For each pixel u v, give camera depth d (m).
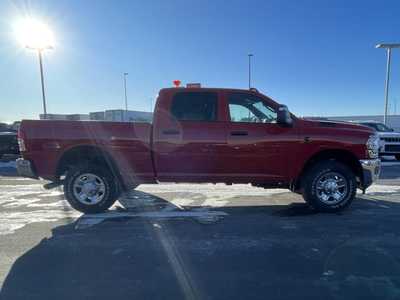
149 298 2.74
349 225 4.65
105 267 3.33
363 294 2.78
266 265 3.36
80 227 4.59
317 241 4.02
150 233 4.34
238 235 4.25
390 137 13.34
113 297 2.77
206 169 5.21
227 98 5.20
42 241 4.05
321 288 2.89
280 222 4.82
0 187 7.76
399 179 8.76
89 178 5.24
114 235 4.27
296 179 5.27
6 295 2.80
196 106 5.19
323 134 5.18
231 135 5.11
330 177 5.26
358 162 5.23
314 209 5.43
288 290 2.86
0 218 5.02
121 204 5.91
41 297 2.77
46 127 5.11
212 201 6.16
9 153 14.83
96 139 5.14
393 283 2.97
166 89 5.23
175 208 5.63
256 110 5.25
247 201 6.16
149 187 7.59
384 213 5.28
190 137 5.10
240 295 2.79
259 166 5.21
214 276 3.13
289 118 5.03
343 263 3.40
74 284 2.99
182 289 2.89
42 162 5.13
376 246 3.85
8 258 3.55
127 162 5.21
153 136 5.14
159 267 3.33
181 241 4.04
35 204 5.94
